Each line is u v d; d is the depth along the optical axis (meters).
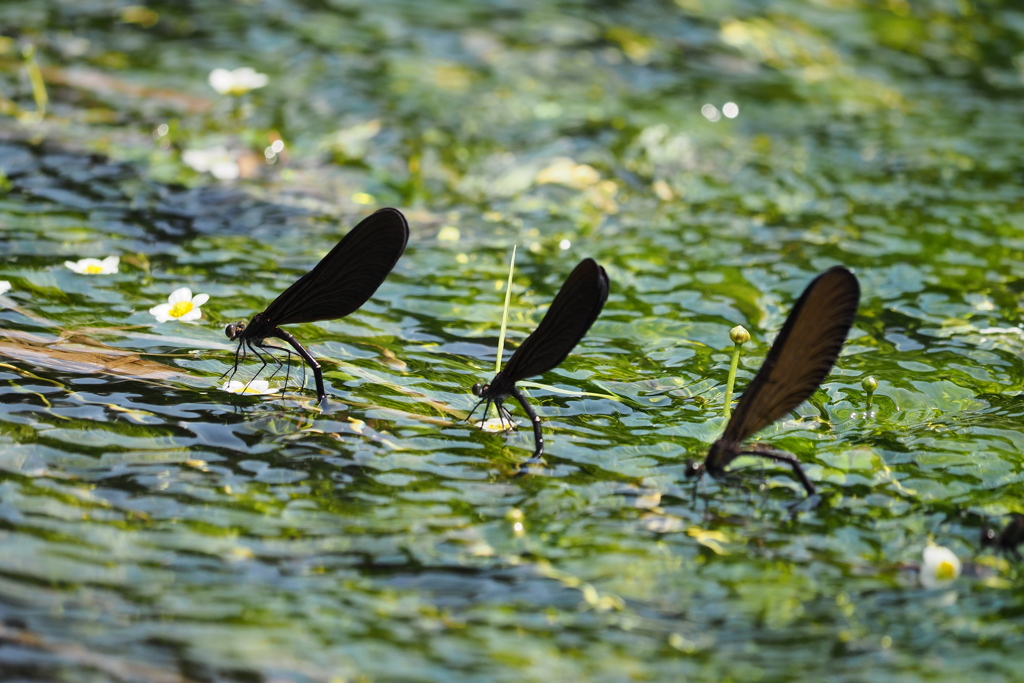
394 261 6.67
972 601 5.52
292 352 8.14
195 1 16.69
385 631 5.12
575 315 6.12
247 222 10.84
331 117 13.60
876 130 14.43
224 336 8.27
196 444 6.68
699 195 12.39
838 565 5.81
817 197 12.36
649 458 6.87
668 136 13.88
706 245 10.95
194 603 5.22
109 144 12.22
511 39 16.44
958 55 17.28
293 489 6.29
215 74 12.77
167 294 8.98
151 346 7.99
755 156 13.50
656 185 12.60
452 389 7.73
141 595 5.25
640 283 9.98
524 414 7.42
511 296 9.62
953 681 4.91
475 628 5.19
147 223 10.48
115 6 16.23
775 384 6.18
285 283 9.41
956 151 13.74
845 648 5.14
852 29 17.95
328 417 7.14
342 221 11.09
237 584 5.39
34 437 6.57
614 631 5.22
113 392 7.23
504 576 5.61
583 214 11.76
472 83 14.96
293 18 16.38
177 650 4.88
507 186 12.47
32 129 12.31
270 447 6.72
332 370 7.88
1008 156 13.59
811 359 6.18
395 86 14.57
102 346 7.91
